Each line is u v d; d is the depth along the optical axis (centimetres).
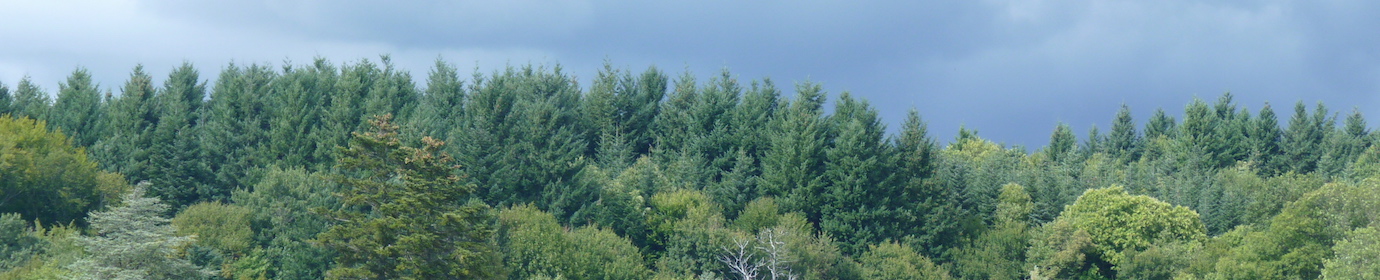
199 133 11331
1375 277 6506
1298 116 15650
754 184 10538
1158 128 17600
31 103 12206
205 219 7794
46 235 7312
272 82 12950
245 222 7969
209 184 10212
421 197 6325
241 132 10988
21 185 8069
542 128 9981
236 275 7350
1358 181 13712
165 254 6275
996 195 10888
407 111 11925
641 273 7819
